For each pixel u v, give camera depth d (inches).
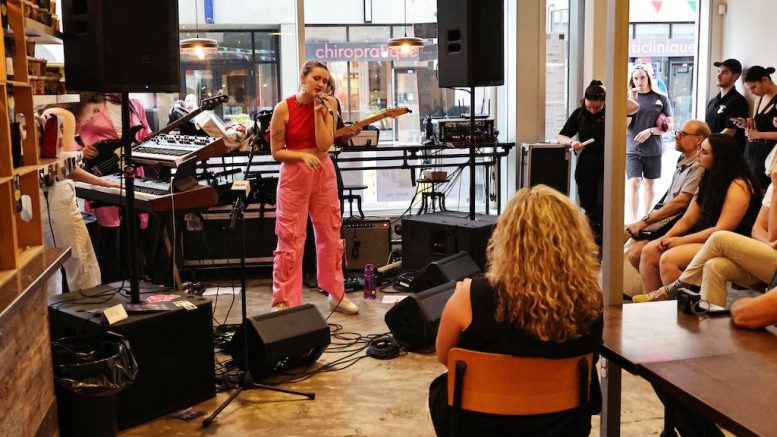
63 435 115.1
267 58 265.3
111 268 202.5
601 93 248.1
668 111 275.7
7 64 111.7
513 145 268.4
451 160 282.5
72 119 159.5
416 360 161.5
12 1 112.3
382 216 265.1
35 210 119.1
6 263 103.7
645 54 297.6
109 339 120.2
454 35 220.8
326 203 185.8
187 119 163.3
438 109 283.0
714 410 66.6
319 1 268.1
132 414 129.8
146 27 135.0
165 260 202.5
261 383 149.4
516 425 80.7
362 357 163.8
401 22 275.4
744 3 274.4
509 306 77.6
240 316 196.1
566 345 78.3
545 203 78.5
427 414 133.6
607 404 98.3
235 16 261.1
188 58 260.4
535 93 273.3
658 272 171.9
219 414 135.6
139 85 135.2
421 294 164.9
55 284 167.6
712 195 164.7
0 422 85.5
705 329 90.0
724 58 286.0
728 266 142.9
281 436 126.9
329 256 191.3
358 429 129.3
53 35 131.1
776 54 261.1
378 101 278.8
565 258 76.7
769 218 146.3
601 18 271.4
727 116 261.3
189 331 137.3
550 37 279.6
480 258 212.2
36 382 102.2
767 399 68.5
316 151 179.6
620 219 99.6
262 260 234.5
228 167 253.6
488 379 80.0
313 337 150.4
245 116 266.5
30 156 118.7
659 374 75.1
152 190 167.3
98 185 172.6
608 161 98.7
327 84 177.6
